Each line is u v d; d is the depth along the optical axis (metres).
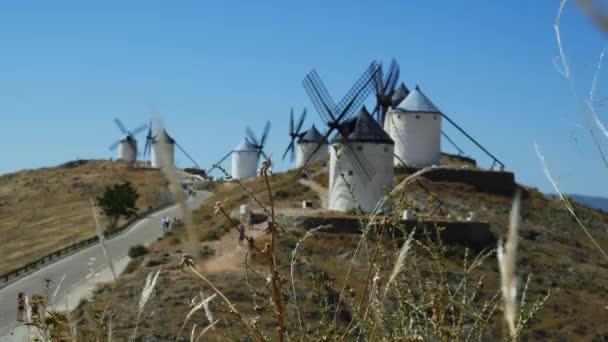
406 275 4.14
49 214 99.56
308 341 3.86
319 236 48.16
